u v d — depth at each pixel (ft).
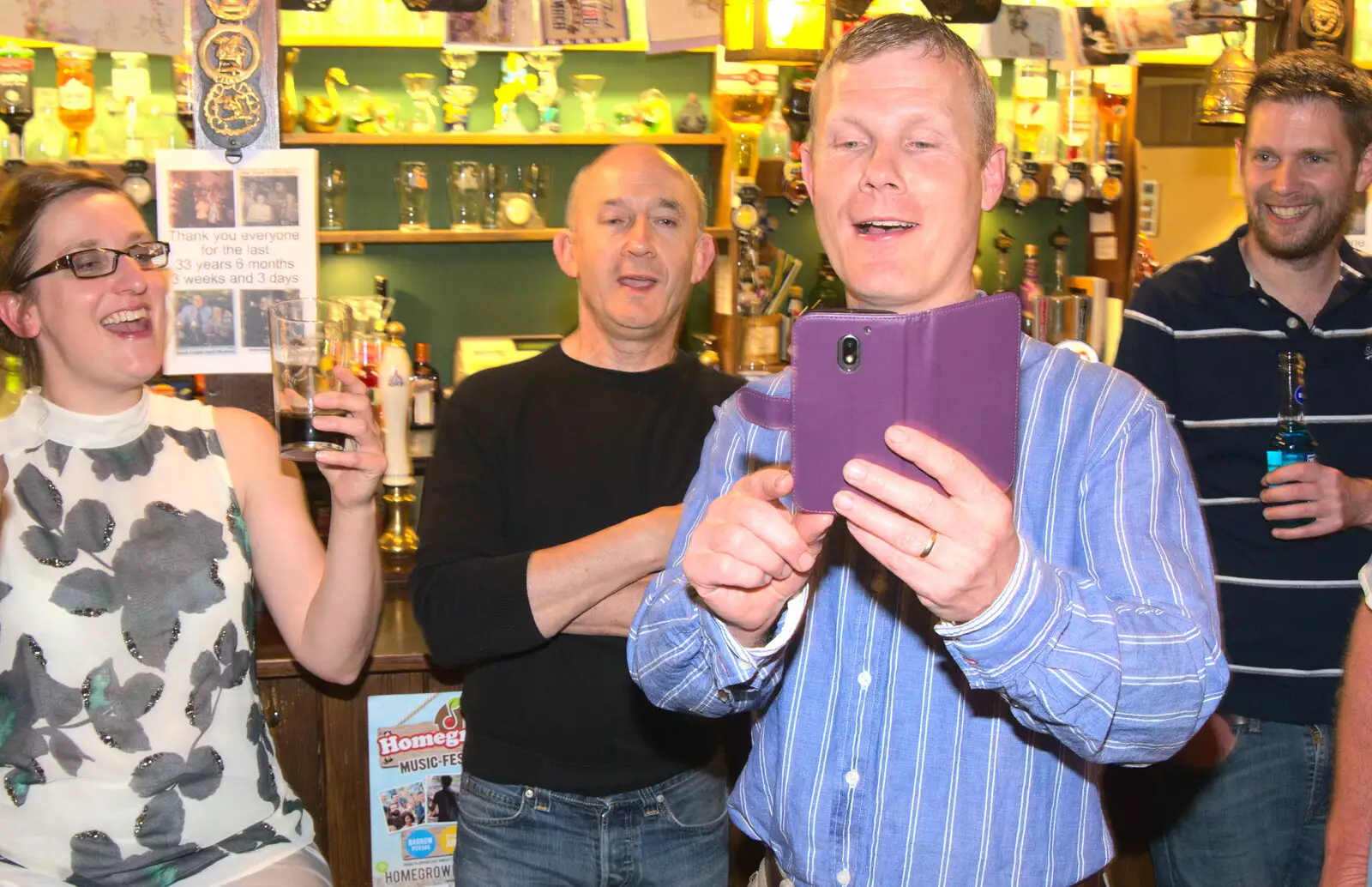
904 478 3.10
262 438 6.43
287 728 7.87
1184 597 3.76
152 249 5.89
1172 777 7.52
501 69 12.29
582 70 12.53
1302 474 6.96
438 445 6.79
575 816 6.35
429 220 12.35
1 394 7.64
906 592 4.21
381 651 7.87
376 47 11.97
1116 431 4.12
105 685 5.60
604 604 6.18
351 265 12.25
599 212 6.68
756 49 10.02
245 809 5.84
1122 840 8.65
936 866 4.10
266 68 8.73
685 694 4.29
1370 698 4.76
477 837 6.45
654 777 6.41
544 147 12.49
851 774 4.22
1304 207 7.19
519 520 6.59
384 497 9.74
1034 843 4.10
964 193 4.19
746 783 4.68
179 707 5.72
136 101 10.89
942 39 4.20
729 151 11.91
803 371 3.18
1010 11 11.09
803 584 3.58
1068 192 12.59
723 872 6.79
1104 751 3.67
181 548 5.90
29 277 5.69
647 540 6.02
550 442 6.64
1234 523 7.41
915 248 4.18
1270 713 7.20
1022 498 4.16
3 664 5.57
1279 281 7.50
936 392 3.13
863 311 3.18
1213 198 13.98
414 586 6.40
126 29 8.52
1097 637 3.45
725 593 3.54
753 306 11.97
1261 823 7.25
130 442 6.00
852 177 4.22
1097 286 12.82
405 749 7.99
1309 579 7.21
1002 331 3.18
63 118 10.63
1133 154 12.83
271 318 5.94
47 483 5.80
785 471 3.53
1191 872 7.48
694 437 6.76
